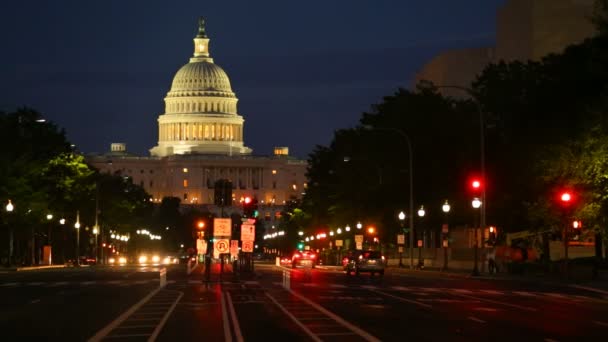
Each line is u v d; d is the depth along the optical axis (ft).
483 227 258.16
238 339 92.43
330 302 144.87
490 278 239.30
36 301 151.43
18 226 364.99
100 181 521.65
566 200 214.48
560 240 302.04
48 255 414.82
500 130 297.53
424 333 97.14
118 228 573.33
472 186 268.62
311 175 510.99
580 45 249.34
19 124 359.05
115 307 137.69
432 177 334.03
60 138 379.55
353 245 438.40
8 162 331.98
